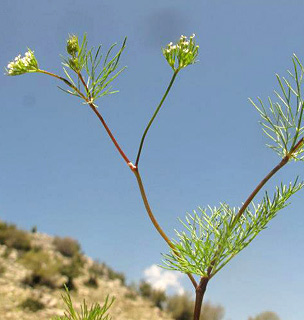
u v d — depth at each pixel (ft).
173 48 0.43
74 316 0.40
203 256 0.43
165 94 0.43
